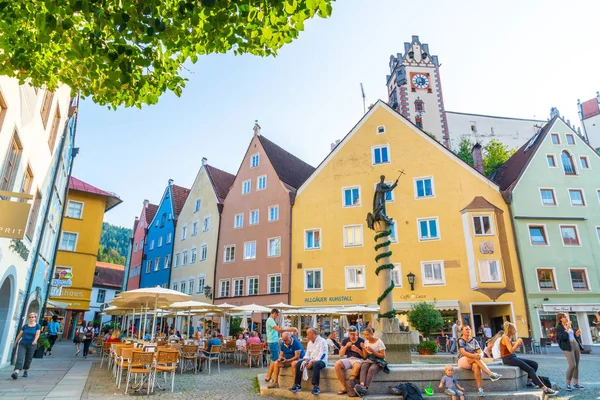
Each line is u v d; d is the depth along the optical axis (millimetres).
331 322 29672
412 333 12180
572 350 10578
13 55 5926
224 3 4957
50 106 15695
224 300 34750
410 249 28078
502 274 25922
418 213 28719
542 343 24312
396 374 9406
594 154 29797
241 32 5539
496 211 27234
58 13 5215
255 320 31891
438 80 64750
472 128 63438
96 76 5688
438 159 29562
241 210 36562
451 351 22328
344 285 29062
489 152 56594
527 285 25812
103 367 17375
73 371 15328
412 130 30906
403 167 30203
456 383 9305
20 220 8500
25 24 5754
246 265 34219
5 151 11086
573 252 26906
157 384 11500
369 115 32562
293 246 31672
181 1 4891
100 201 35688
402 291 27344
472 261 26297
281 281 31375
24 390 10539
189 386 11984
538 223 27406
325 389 9766
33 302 20906
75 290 32938
